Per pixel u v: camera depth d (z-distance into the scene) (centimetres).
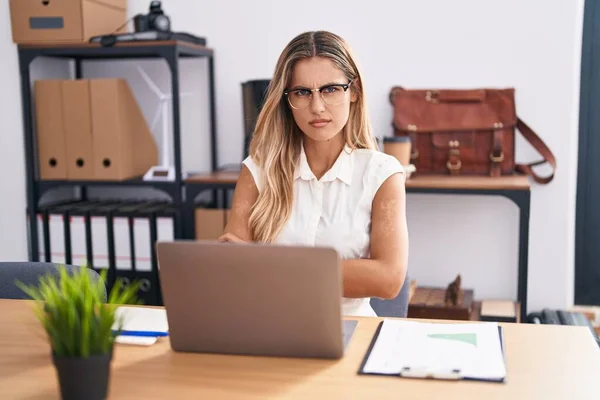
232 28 303
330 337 114
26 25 280
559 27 275
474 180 262
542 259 288
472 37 282
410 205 296
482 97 280
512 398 100
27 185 291
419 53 287
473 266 294
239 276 113
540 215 285
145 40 273
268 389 105
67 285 99
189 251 113
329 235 171
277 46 300
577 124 291
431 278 299
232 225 178
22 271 165
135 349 123
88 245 288
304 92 163
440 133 282
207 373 112
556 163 281
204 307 117
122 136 283
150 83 314
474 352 117
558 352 119
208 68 306
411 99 286
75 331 94
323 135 164
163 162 318
